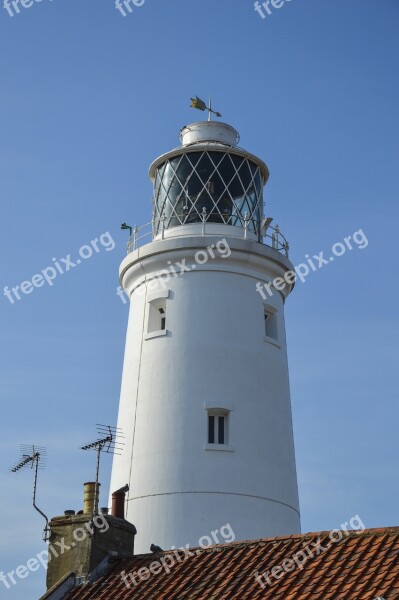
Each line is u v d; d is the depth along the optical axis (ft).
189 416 92.58
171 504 89.61
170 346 96.02
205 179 101.71
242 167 103.35
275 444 94.02
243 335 96.43
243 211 102.22
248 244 98.12
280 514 91.45
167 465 91.09
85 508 74.64
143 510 90.38
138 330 99.45
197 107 108.47
